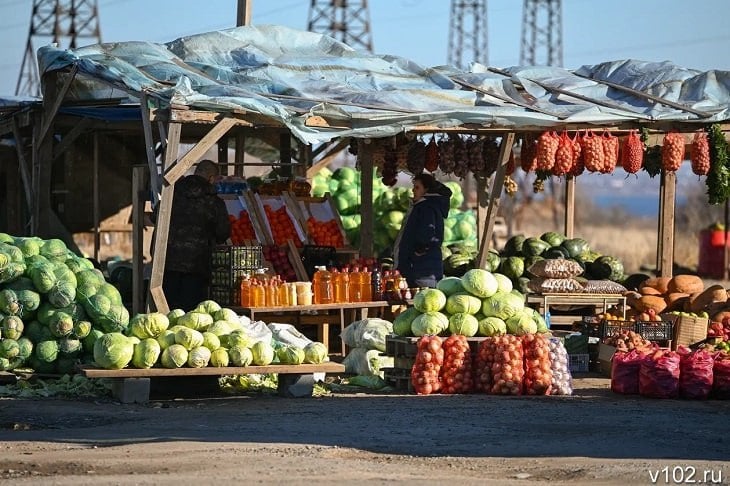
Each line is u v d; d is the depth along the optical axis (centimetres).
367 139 1880
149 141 1555
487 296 1477
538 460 1009
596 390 1488
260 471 934
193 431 1127
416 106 1739
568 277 1847
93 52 1758
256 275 1639
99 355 1299
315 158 2417
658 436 1144
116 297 1459
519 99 1869
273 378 1459
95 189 2186
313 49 1914
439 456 1024
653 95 1891
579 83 1927
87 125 2038
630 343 1587
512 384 1415
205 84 1659
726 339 1681
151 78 1666
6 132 2100
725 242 3906
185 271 1662
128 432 1119
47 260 1452
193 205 1667
